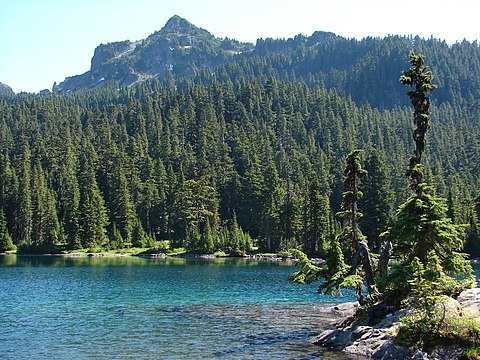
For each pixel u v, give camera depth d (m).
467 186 155.12
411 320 29.09
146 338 37.12
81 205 149.25
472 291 32.47
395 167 167.12
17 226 158.00
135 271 95.38
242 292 65.06
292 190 161.50
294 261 120.62
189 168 182.25
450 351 26.95
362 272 38.34
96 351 33.34
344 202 39.59
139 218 162.50
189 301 56.88
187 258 131.75
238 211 165.00
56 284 73.94
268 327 41.09
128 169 180.62
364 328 33.25
